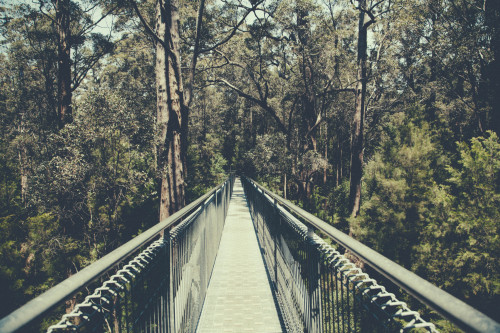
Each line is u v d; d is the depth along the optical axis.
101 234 17.41
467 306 0.75
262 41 26.17
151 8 20.11
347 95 35.03
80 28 21.98
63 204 14.98
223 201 11.52
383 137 31.19
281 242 4.52
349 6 22.78
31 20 21.89
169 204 12.36
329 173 47.84
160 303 2.32
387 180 19.11
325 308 1.98
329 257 1.98
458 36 19.77
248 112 52.50
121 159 15.19
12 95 25.81
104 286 1.50
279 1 22.11
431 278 15.91
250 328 4.09
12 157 27.17
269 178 32.22
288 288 3.86
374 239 18.69
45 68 24.41
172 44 12.15
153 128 14.12
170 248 2.65
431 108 24.56
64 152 14.34
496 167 15.17
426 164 18.50
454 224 15.61
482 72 20.42
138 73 27.88
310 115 29.39
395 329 1.13
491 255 13.98
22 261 17.30
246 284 5.66
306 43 23.28
